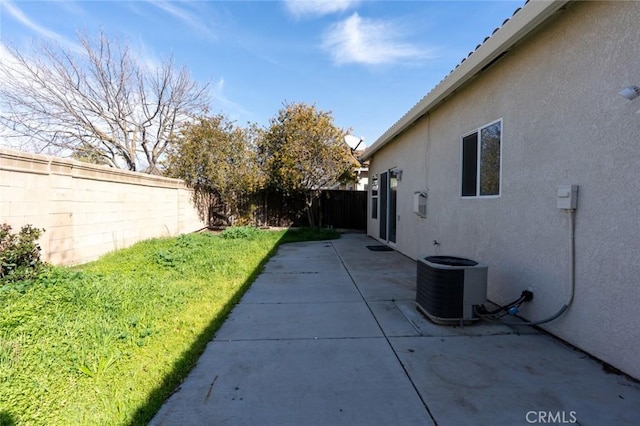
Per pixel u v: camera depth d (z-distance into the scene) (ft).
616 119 8.67
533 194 11.86
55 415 7.01
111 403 7.48
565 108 10.37
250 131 44.50
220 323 12.32
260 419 6.98
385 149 33.76
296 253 28.27
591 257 9.48
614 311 8.78
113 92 48.98
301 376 8.67
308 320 12.69
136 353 9.79
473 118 16.14
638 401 7.47
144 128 53.67
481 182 15.47
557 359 9.43
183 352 9.93
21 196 17.07
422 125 23.11
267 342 10.75
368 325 12.17
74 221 21.21
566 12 10.25
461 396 7.74
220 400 7.64
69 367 8.59
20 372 8.17
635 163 8.21
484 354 9.82
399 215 28.60
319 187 45.96
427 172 22.18
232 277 19.31
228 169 41.83
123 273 18.79
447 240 19.01
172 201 37.81
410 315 13.17
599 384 8.14
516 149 12.80
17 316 11.04
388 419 6.96
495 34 12.22
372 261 24.70
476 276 11.87
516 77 12.79
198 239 31.68
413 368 9.04
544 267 11.32
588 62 9.50
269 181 44.01
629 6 8.30
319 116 43.29
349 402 7.54
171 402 7.56
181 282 17.75
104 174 24.62
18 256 15.08
